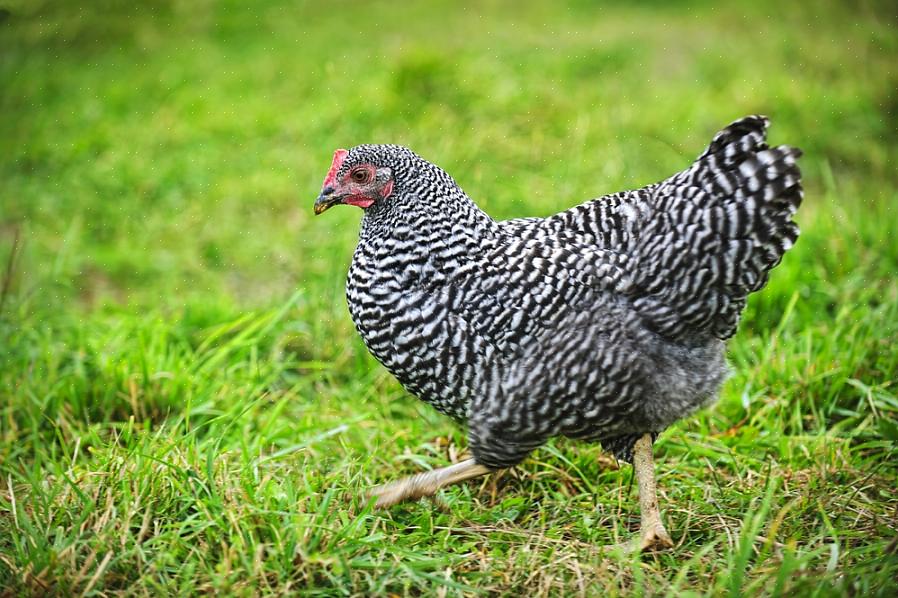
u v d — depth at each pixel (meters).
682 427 6.26
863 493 5.46
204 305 7.76
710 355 5.12
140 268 8.68
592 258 4.97
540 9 14.66
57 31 12.28
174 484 5.04
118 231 9.21
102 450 5.51
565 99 10.88
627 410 5.00
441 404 5.26
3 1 10.96
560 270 4.95
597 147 9.72
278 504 5.00
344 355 7.23
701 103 10.93
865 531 5.04
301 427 6.20
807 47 12.38
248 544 4.69
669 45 12.98
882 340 6.73
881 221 8.11
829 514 5.23
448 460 6.01
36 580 4.47
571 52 12.52
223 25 13.72
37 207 9.46
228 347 6.82
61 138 10.60
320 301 7.57
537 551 4.91
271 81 11.90
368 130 10.27
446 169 8.59
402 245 5.10
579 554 4.89
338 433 6.18
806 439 5.93
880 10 12.85
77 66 12.27
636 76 11.87
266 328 6.96
